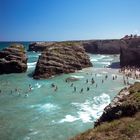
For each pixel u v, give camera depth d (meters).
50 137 30.03
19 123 35.34
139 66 97.19
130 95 21.73
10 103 46.72
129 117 18.19
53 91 56.88
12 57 87.81
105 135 15.66
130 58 100.06
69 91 56.50
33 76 77.94
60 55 85.69
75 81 69.12
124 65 101.38
